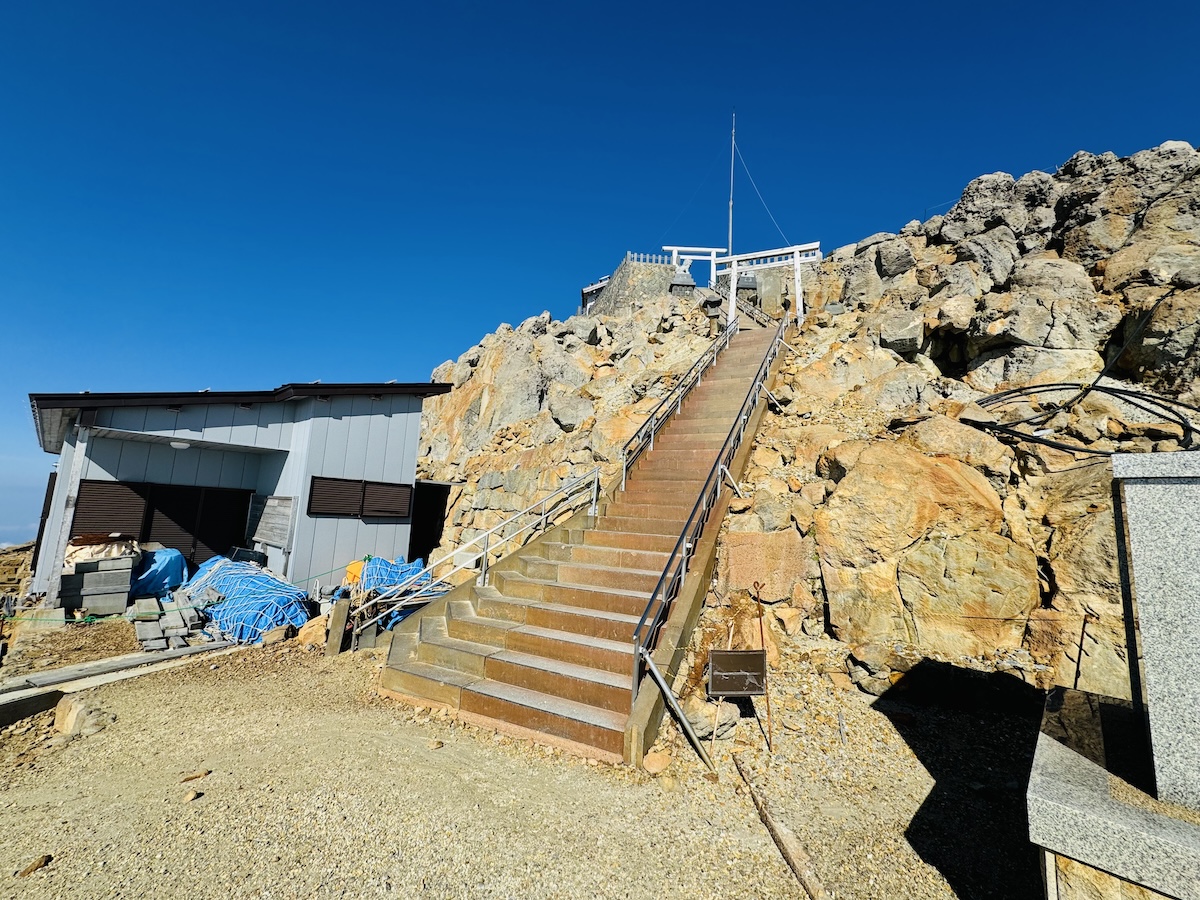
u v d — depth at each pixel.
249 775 4.71
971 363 10.42
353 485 13.34
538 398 17.38
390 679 6.73
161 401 11.30
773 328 15.42
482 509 15.19
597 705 5.53
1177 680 2.88
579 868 3.68
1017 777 4.87
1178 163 10.36
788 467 9.39
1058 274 10.05
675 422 11.99
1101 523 6.21
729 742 5.31
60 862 3.56
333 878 3.47
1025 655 6.09
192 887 3.35
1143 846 2.54
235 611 9.49
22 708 6.40
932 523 7.00
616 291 27.42
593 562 8.22
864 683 6.23
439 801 4.36
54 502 12.10
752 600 7.36
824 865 3.81
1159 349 8.03
